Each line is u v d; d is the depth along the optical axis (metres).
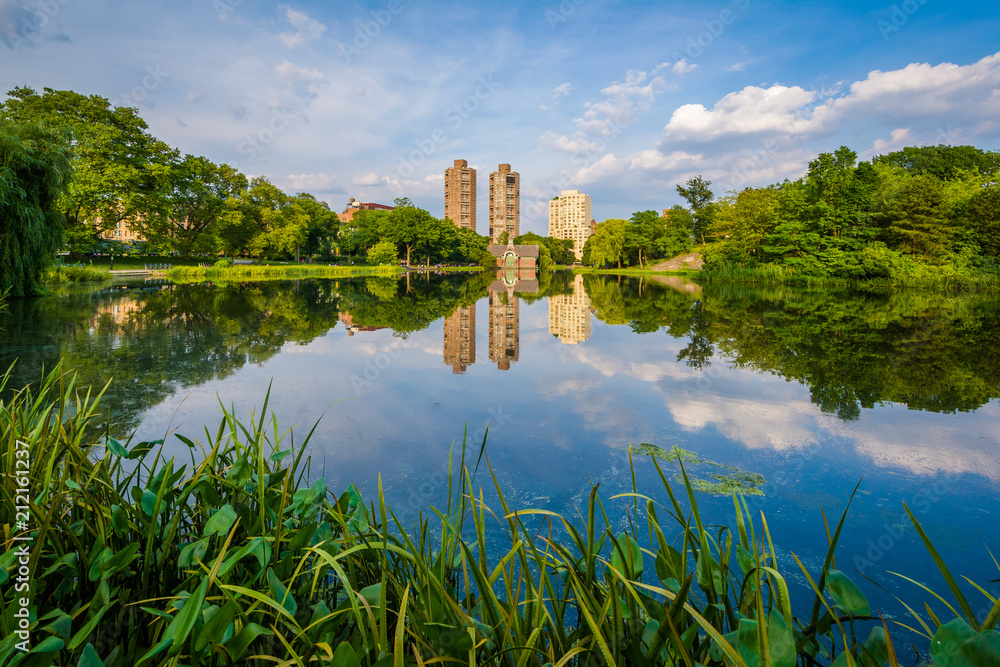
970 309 15.05
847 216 28.77
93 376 5.91
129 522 1.75
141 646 1.54
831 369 6.80
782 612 1.28
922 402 5.18
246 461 1.85
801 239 30.28
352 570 1.63
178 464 3.39
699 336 9.90
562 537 2.59
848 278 27.69
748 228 36.66
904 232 27.55
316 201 64.19
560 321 12.60
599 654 1.27
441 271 65.38
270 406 4.91
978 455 3.76
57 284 19.39
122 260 39.34
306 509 1.85
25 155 13.43
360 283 30.56
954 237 27.88
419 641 1.23
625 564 1.41
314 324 11.35
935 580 2.27
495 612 1.34
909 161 44.78
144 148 35.22
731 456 3.77
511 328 11.23
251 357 7.30
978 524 2.76
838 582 1.32
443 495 3.07
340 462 3.57
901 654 1.80
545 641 1.42
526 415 4.73
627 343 9.09
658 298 20.53
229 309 13.86
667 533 2.66
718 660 1.29
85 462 1.96
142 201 33.41
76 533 1.73
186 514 2.10
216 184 44.34
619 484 3.28
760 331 10.51
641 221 63.72
